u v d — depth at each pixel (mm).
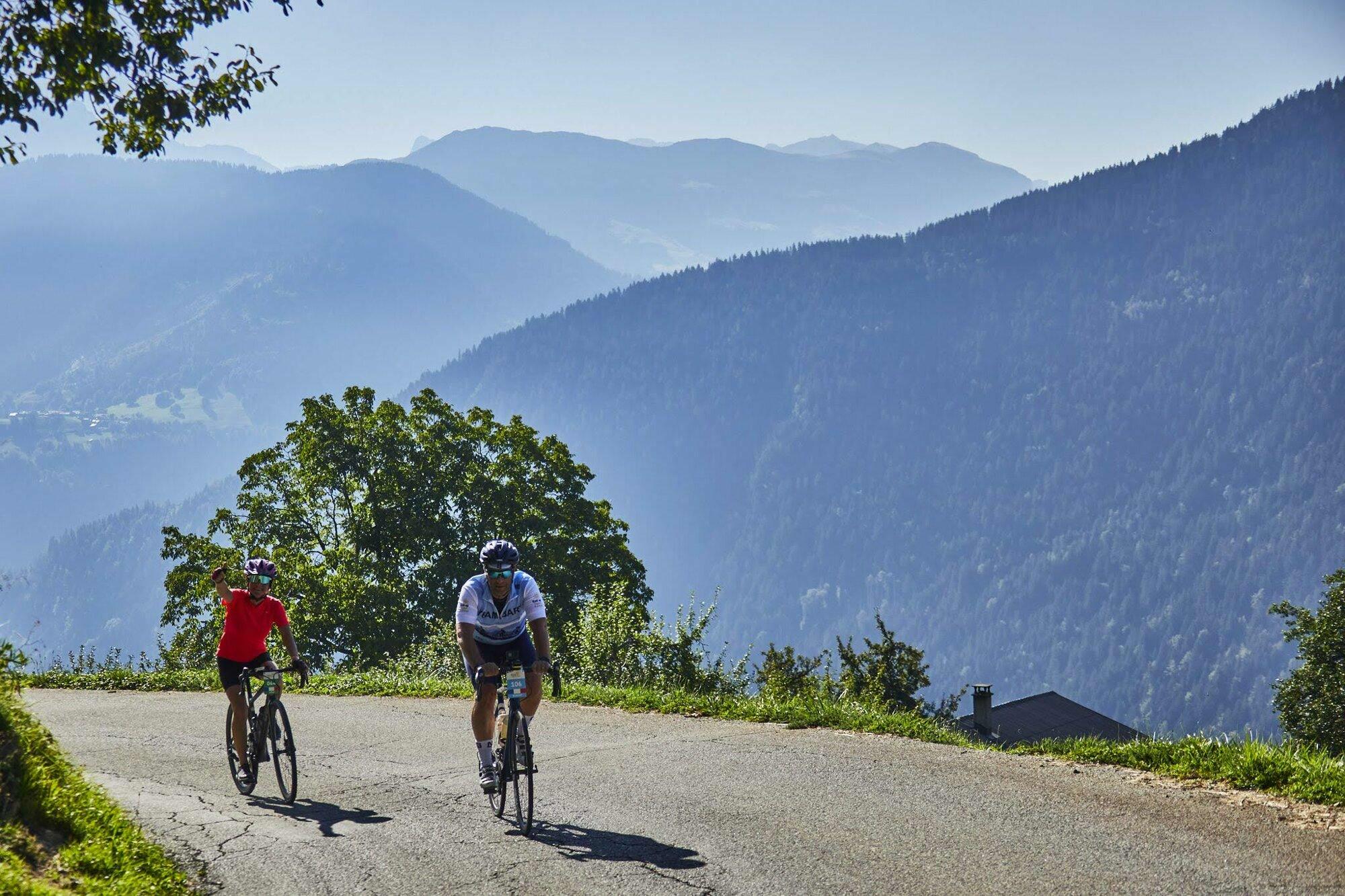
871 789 7828
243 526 39000
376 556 39094
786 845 6570
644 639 19953
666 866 6324
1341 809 6500
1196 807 6797
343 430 38812
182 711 15141
